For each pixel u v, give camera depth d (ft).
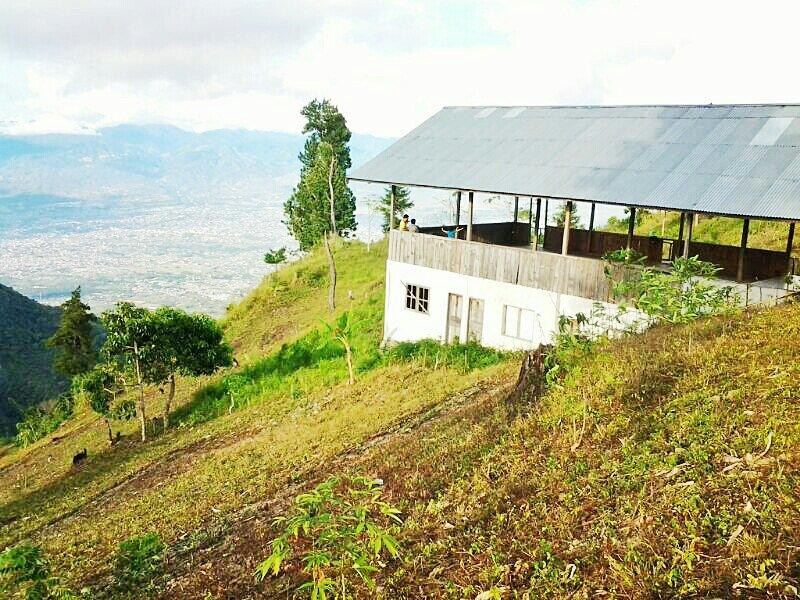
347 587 20.40
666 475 20.10
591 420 26.48
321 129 151.23
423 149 69.82
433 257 66.64
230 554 28.96
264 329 109.40
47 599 25.29
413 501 26.12
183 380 94.27
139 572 30.81
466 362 59.57
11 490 68.44
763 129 49.08
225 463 50.24
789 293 41.11
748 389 23.84
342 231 154.92
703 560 15.96
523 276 58.90
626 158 52.85
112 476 60.03
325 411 56.90
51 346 130.31
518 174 57.36
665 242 63.62
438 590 18.85
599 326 49.49
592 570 17.21
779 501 17.08
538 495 22.27
